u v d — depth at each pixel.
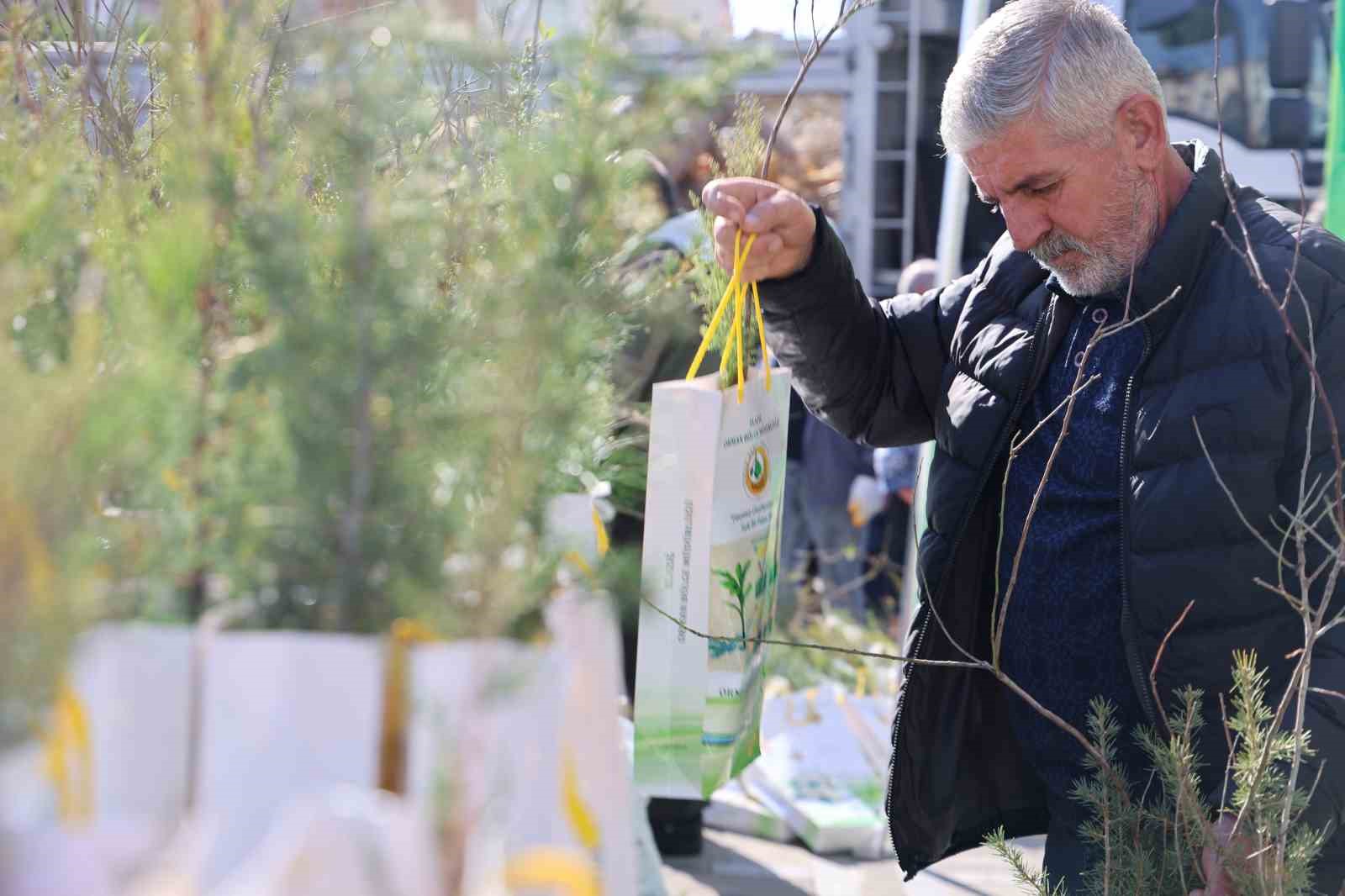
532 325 0.83
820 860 3.85
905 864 2.21
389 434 0.78
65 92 1.50
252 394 0.82
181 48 1.01
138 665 0.73
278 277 0.79
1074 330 2.01
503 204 1.04
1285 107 6.30
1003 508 1.84
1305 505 1.75
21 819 0.71
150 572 0.78
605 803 0.83
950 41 7.32
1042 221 1.92
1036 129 1.85
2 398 0.72
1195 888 1.63
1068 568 1.96
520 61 1.32
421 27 0.91
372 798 0.71
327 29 0.92
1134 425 1.87
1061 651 1.98
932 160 7.29
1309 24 6.25
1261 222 1.90
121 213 1.23
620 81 0.90
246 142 0.98
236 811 0.72
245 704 0.73
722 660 1.66
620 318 1.10
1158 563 1.83
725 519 1.63
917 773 2.18
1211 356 1.82
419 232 0.90
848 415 2.30
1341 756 1.67
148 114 1.51
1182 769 1.60
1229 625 1.80
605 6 0.89
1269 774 1.55
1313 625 1.53
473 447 0.81
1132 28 6.48
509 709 0.76
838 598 5.89
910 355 2.28
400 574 0.76
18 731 0.68
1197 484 1.80
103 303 0.98
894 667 4.65
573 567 0.87
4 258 0.95
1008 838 2.25
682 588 1.61
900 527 6.00
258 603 0.77
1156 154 1.89
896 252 7.40
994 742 2.21
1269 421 1.77
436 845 0.70
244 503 0.78
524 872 0.75
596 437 1.14
